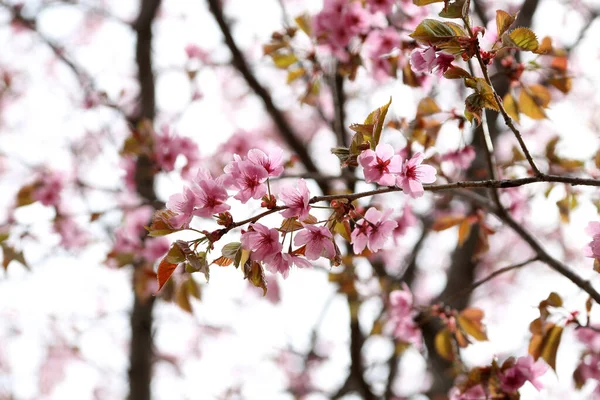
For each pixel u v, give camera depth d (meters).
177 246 1.72
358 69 3.42
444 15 1.86
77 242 4.85
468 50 1.85
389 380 5.40
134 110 5.96
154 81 6.02
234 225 1.76
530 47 1.90
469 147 3.26
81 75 6.73
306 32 3.52
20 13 7.31
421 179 1.82
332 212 1.89
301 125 7.66
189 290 3.55
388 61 3.34
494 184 1.85
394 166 1.82
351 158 1.84
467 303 4.60
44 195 4.79
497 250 8.02
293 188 1.78
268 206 1.77
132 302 5.40
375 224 1.91
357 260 4.11
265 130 7.59
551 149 3.34
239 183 1.80
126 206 4.31
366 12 3.34
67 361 8.74
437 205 4.57
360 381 4.57
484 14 5.11
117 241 4.46
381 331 4.13
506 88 3.15
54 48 7.35
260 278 1.77
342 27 3.35
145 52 6.05
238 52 5.38
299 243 1.79
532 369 2.54
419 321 3.40
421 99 3.01
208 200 1.77
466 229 3.61
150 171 4.41
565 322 2.60
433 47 1.89
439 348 3.18
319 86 3.74
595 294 2.60
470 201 3.48
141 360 5.23
